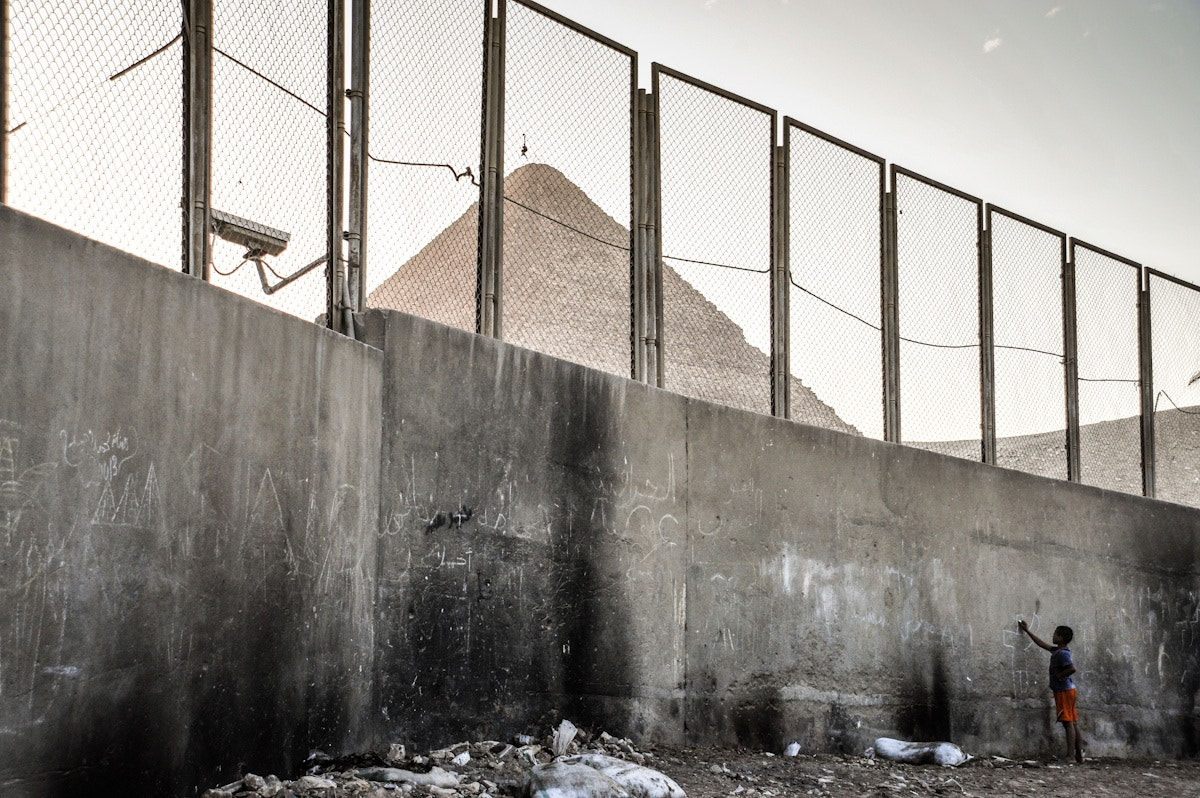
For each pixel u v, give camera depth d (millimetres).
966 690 10234
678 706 8148
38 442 4035
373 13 7312
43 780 4000
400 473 6680
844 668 9305
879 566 9734
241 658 5211
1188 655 12578
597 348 8656
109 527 4383
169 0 5734
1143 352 13539
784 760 8344
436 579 6793
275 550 5512
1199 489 13648
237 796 4926
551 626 7414
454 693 6805
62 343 4176
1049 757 10656
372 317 6746
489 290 7891
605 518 7863
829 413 10266
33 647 3977
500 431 7273
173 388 4812
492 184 8016
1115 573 11922
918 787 7902
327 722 5930
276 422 5570
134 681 4484
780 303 9977
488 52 8125
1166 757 11992
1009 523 10945
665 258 9258
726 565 8625
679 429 8484
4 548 3863
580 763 6180
